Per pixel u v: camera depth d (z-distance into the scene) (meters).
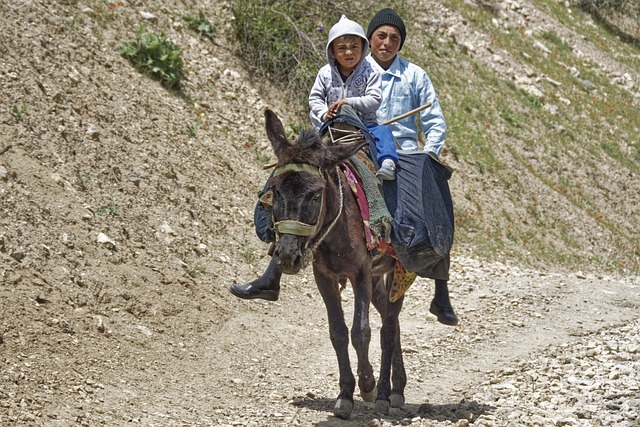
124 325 7.82
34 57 11.01
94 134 10.48
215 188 11.77
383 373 6.61
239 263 10.52
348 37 6.54
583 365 8.18
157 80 13.35
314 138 5.74
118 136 10.99
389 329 6.72
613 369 7.84
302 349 8.74
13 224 8.12
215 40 15.70
